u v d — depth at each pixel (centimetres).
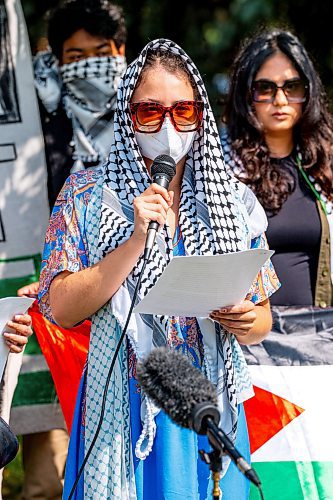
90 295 328
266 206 452
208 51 790
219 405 337
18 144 490
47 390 481
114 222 333
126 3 763
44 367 481
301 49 470
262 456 404
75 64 500
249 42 485
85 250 341
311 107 466
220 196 341
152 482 328
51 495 489
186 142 340
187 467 325
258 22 754
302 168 465
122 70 508
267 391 411
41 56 518
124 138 342
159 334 330
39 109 503
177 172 349
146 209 315
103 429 328
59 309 337
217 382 338
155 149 339
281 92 462
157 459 325
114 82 504
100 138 502
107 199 337
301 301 445
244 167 462
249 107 467
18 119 491
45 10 702
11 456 312
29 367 479
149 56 344
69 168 498
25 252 489
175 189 350
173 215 346
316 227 451
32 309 408
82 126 501
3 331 354
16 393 478
